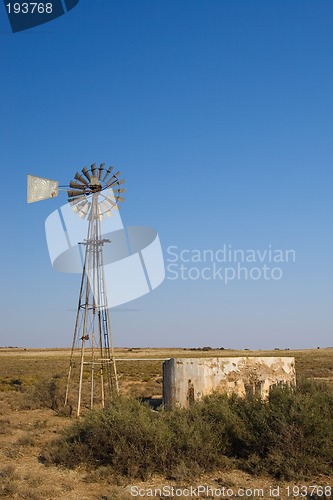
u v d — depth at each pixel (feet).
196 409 50.47
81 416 75.82
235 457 44.65
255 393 53.67
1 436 61.00
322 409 45.39
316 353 400.88
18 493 37.58
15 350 567.18
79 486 39.52
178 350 512.63
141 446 42.93
